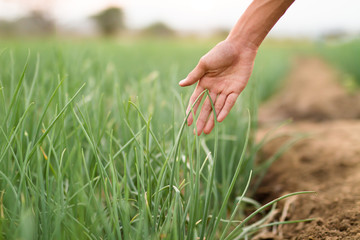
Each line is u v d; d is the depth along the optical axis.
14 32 24.00
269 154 2.22
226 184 1.45
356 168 1.72
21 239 0.70
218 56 1.20
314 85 7.07
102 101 1.40
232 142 1.73
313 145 2.21
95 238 0.86
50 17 23.88
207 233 1.04
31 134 1.20
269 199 1.68
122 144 1.37
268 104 5.13
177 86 1.91
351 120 3.51
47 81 1.91
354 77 6.44
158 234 0.85
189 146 0.94
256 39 1.23
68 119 1.33
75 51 2.86
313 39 41.41
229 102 1.25
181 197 1.09
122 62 3.94
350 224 1.19
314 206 1.43
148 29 42.84
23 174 0.85
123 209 0.87
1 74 1.74
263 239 1.35
